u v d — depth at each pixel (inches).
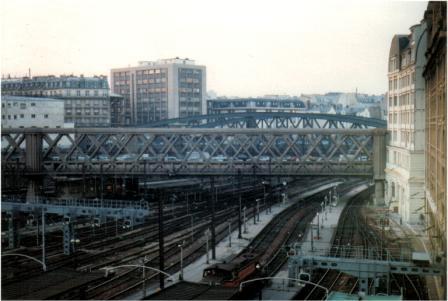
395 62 3804.1
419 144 3257.9
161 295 1718.8
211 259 2704.2
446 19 2073.1
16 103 5280.5
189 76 6815.9
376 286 2193.7
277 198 4867.1
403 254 2527.1
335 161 4202.8
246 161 4227.4
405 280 2390.5
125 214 2775.6
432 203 2709.2
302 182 6245.1
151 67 6776.6
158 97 6756.9
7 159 4298.7
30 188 4281.5
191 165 4431.6
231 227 3555.6
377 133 4055.1
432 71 2719.0
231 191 5221.5
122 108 6879.9
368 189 5502.0
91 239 3176.7
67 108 6496.1
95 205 3946.9
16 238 2957.7
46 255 2768.2
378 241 2869.1
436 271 2028.8
